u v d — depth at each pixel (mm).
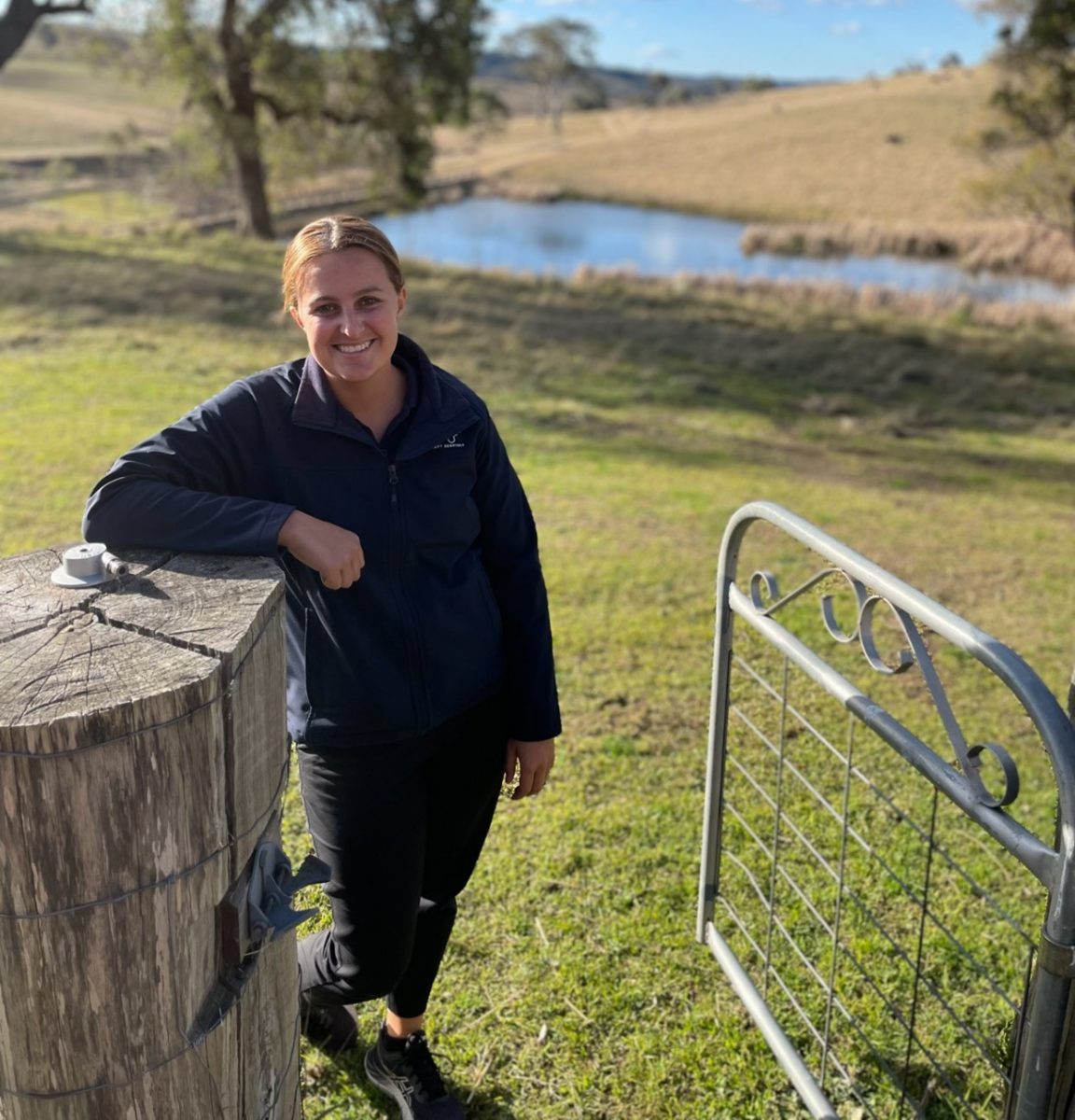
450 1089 2303
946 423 11867
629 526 6879
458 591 1858
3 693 1128
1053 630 5516
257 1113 1471
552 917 2881
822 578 2045
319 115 26328
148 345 11445
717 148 70188
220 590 1413
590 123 106250
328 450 1738
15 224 25578
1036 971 1481
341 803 1890
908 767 3824
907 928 2924
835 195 53625
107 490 1570
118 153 43406
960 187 31250
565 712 4148
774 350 14836
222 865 1286
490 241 39438
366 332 1665
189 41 24781
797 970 2723
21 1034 1214
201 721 1189
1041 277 33219
